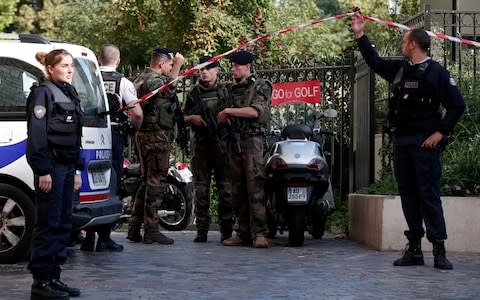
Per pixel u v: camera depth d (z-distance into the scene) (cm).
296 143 1260
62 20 3200
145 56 2756
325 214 1310
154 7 2538
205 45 2381
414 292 862
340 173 1527
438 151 1014
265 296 830
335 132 1479
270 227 1355
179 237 1412
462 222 1171
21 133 1037
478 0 1961
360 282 920
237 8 2483
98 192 1076
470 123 1332
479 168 1219
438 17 1734
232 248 1236
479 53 1468
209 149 1312
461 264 1058
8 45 1052
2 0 3064
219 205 1315
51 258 797
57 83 798
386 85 1561
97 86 1109
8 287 874
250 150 1239
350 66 1522
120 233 1491
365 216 1281
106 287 874
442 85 999
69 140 793
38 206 793
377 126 1586
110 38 2783
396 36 1705
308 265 1054
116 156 1188
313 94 1533
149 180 1283
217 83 1303
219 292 852
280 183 1235
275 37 2227
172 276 954
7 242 1041
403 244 1192
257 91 1240
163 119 1266
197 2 2394
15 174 1031
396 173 1038
